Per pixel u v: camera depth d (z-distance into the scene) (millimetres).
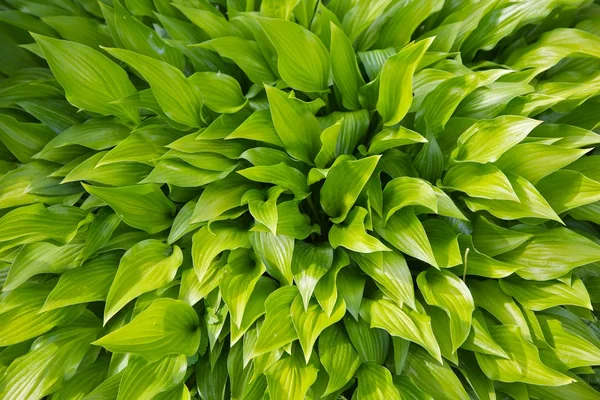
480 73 648
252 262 660
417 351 639
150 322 611
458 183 648
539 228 658
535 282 650
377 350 628
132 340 599
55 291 637
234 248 626
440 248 634
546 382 585
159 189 669
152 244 662
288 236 623
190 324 646
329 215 668
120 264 634
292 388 596
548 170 639
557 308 655
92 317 684
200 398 659
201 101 676
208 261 614
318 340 631
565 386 635
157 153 681
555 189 657
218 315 633
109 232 657
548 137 673
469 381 608
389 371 605
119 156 655
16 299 663
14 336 635
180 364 625
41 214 680
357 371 619
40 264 654
